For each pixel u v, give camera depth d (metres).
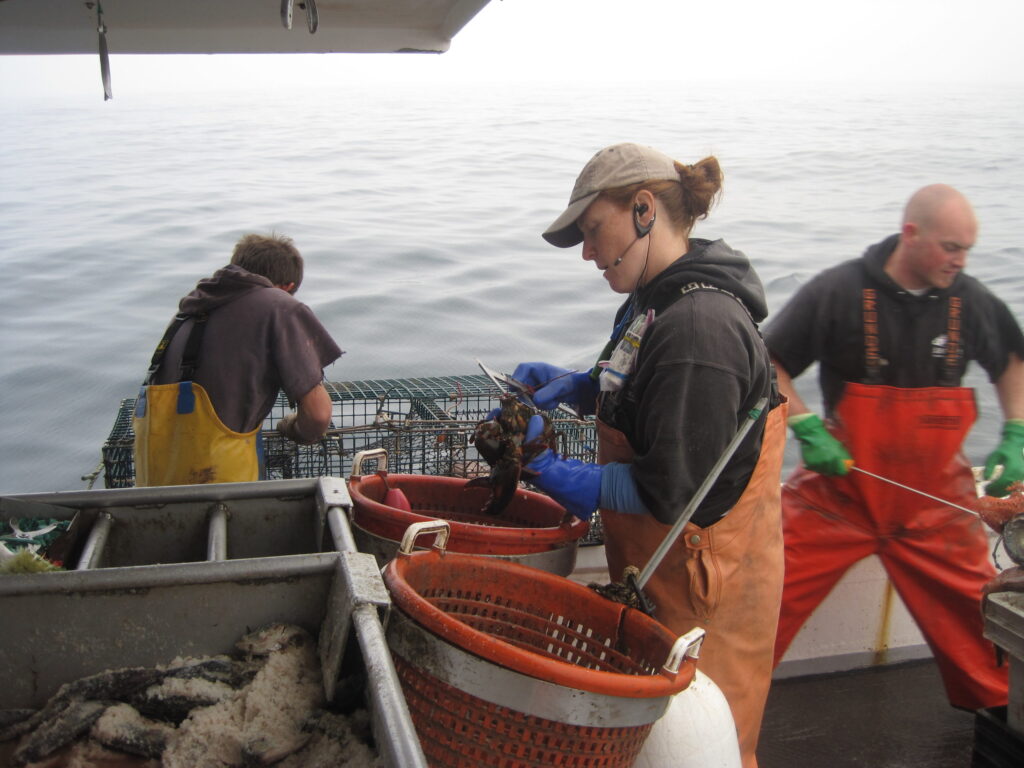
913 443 3.04
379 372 7.71
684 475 1.98
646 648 1.84
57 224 14.94
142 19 2.75
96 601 1.54
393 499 2.34
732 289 2.06
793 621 3.22
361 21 2.89
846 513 3.10
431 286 10.34
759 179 19.47
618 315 2.46
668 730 1.96
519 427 2.22
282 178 21.03
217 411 2.80
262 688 1.49
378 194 18.02
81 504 1.97
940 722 3.24
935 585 3.11
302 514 2.05
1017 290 9.34
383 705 1.23
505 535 2.14
